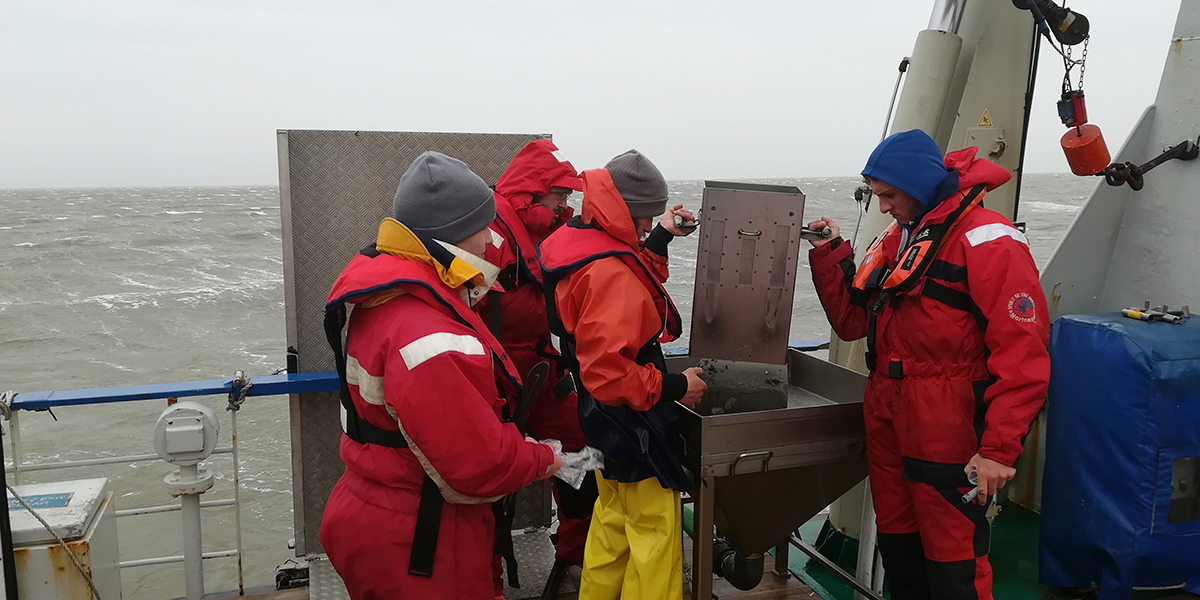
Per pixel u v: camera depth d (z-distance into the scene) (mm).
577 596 2629
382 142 2887
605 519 2115
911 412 1955
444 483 1576
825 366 2516
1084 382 2434
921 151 1885
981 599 1969
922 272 1879
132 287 30125
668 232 1983
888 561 2189
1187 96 2621
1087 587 2533
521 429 1792
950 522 1944
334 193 2865
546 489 3146
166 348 19500
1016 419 1750
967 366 1918
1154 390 2232
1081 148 2477
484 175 3061
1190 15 2602
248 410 13297
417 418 1472
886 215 2760
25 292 28812
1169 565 2328
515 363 2580
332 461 2945
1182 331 2338
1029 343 1751
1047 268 2850
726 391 2131
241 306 25531
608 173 1896
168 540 8805
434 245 1604
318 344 2924
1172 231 2689
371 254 1678
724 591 2779
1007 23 2809
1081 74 2443
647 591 1917
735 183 2064
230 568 8312
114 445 11844
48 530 2125
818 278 2338
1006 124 2881
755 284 2070
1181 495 2285
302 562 2896
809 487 2258
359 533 1644
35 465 2500
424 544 1609
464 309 1648
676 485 1943
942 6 2715
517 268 2512
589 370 1789
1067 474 2508
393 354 1509
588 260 1826
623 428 1893
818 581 2922
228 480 10422
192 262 39562
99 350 19359
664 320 2021
